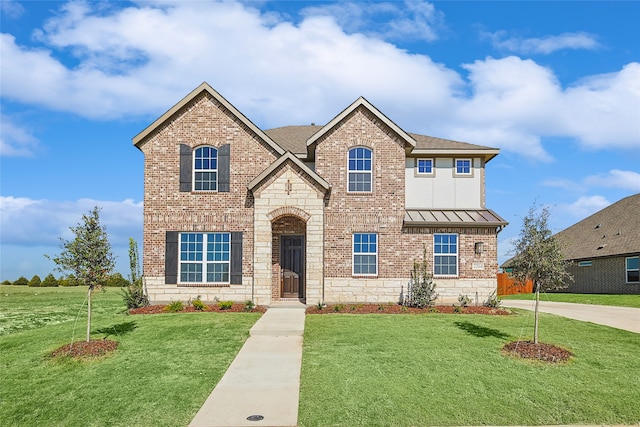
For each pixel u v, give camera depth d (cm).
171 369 1181
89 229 1366
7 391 1071
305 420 902
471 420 912
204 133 2194
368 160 2228
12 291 3650
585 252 3659
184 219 2169
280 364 1212
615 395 1030
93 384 1096
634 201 3800
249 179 2178
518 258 1366
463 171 2481
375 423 894
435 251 2211
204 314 1859
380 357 1257
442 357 1259
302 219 2111
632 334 1570
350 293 2169
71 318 1978
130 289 2088
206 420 898
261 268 2095
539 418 927
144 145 2195
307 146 2261
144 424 898
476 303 2186
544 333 1554
